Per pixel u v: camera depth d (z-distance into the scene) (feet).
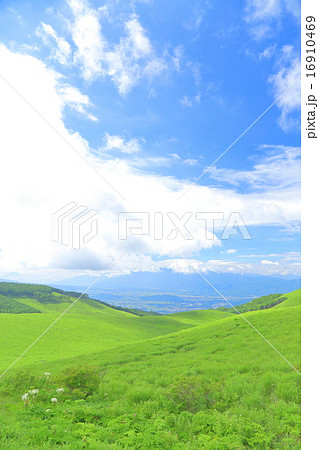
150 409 29.60
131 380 45.91
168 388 34.30
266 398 30.66
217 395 32.12
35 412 28.35
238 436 21.85
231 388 33.32
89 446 19.61
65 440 20.89
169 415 27.58
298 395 29.09
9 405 34.32
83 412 28.32
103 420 27.02
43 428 22.79
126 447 19.76
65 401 33.47
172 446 21.22
